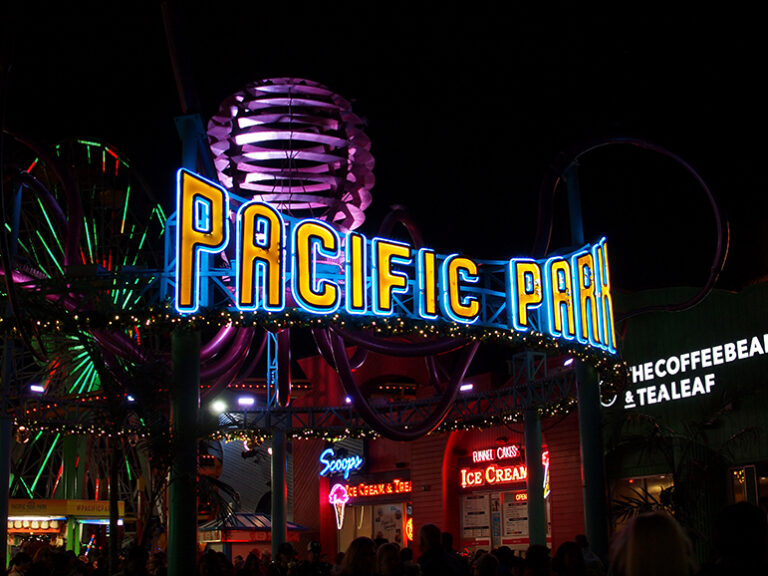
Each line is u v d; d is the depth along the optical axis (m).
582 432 22.47
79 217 20.61
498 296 21.77
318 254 19.67
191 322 17.92
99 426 29.22
